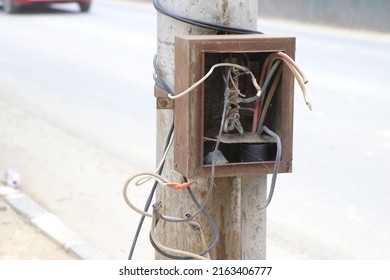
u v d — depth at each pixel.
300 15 23.70
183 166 2.93
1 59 16.02
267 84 3.00
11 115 10.98
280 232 6.52
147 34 19.97
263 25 22.80
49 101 11.93
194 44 2.82
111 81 13.58
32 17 24.11
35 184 7.86
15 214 6.88
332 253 6.11
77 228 6.67
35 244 6.20
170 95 2.92
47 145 9.38
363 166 8.33
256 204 3.16
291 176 8.00
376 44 18.41
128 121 10.61
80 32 20.30
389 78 13.53
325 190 7.57
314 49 17.28
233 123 3.01
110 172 8.30
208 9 3.00
